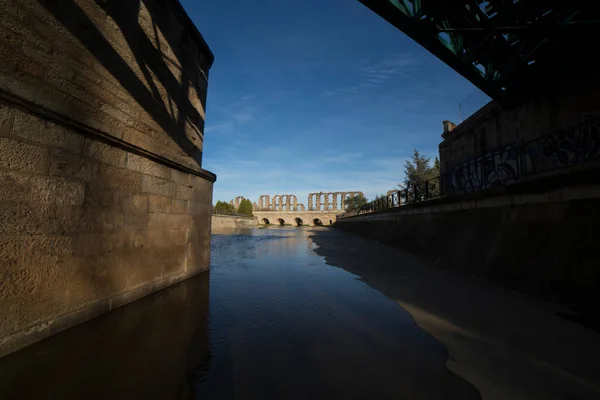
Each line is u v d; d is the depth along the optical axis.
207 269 7.95
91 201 4.02
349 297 5.35
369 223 24.52
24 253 3.07
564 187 5.03
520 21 7.67
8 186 2.91
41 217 3.28
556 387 2.47
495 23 8.32
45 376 2.55
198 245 7.42
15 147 2.99
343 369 2.75
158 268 5.66
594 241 4.23
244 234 36.34
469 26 8.50
